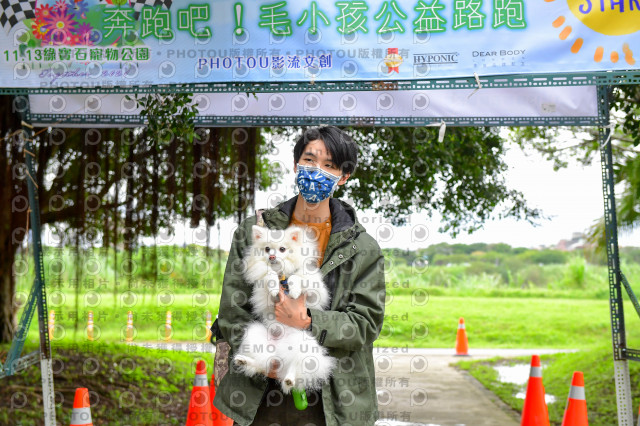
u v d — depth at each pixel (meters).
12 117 5.29
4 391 6.00
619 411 4.01
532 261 25.66
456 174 6.43
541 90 4.27
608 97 4.30
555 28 2.87
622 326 4.06
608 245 4.15
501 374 9.36
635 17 2.83
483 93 4.29
